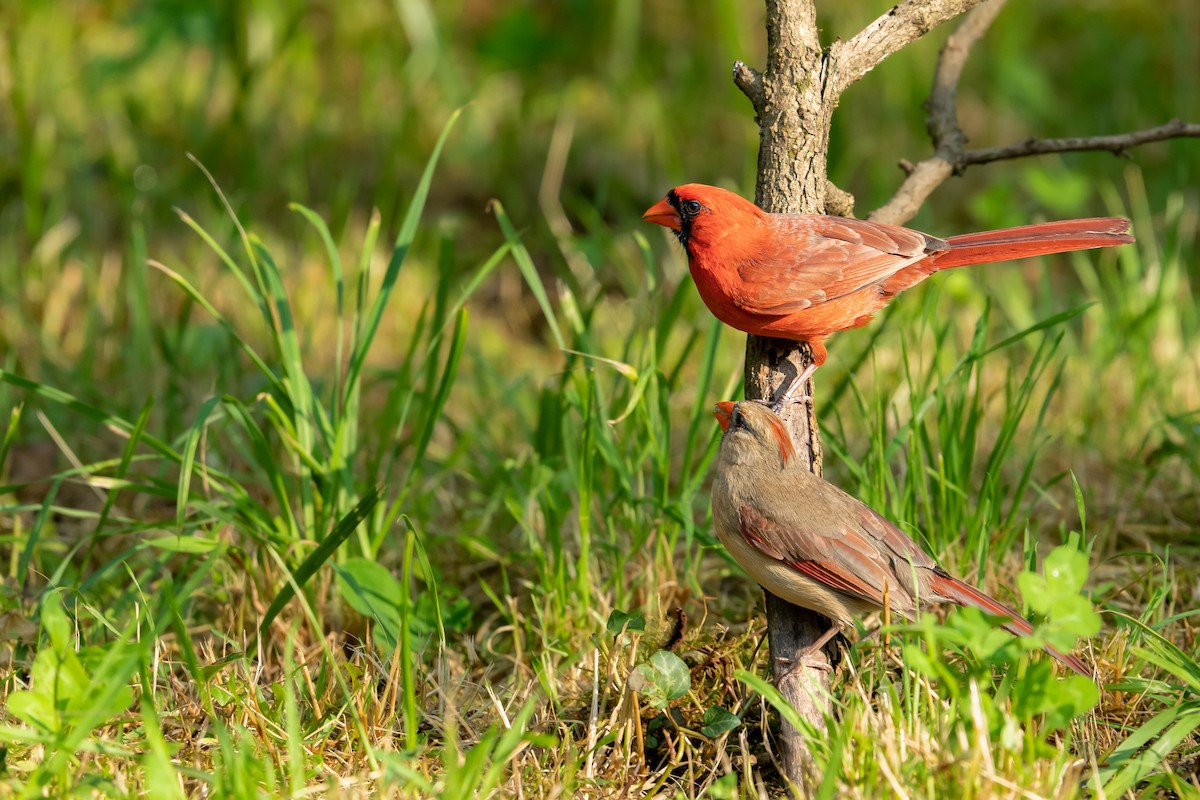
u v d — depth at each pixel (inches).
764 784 271.3
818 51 312.0
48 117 609.0
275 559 339.6
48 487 421.4
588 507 329.7
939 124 363.3
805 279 301.9
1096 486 410.3
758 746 283.4
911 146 672.4
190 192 593.6
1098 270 579.5
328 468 343.0
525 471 403.2
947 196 650.2
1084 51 754.8
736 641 312.3
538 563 341.4
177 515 310.8
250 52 659.4
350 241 571.2
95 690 245.4
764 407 287.0
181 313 436.8
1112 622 332.5
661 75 733.3
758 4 757.9
